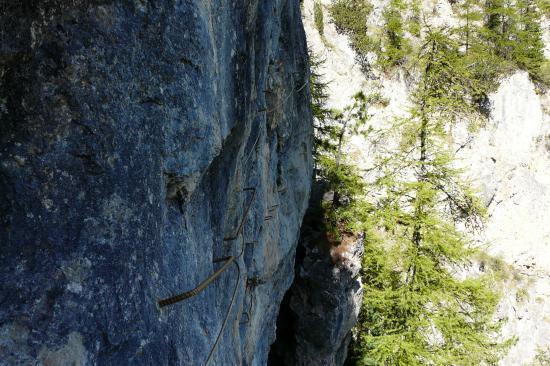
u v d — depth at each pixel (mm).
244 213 6965
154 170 3350
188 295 3518
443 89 16797
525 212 30188
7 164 2467
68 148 2699
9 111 2504
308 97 12766
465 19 32875
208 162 4164
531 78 33344
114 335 2809
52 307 2516
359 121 25688
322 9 28750
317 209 17062
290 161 11352
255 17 5895
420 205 16000
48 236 2562
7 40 2512
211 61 4039
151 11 3256
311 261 15688
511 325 27688
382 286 16875
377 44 28719
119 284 2891
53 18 2672
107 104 2934
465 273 26594
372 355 17312
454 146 28531
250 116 6062
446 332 15391
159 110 3393
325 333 15281
